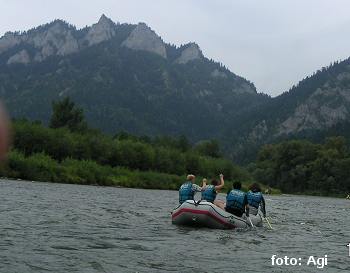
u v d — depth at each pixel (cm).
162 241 1089
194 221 1431
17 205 1756
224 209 1569
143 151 7150
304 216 2441
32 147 5816
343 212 3238
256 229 1542
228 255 941
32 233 1068
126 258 837
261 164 13450
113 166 6756
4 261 736
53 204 1953
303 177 11831
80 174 5397
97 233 1155
